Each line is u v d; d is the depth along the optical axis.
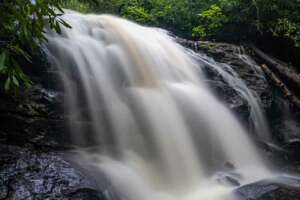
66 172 4.44
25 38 4.50
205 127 7.00
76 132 5.66
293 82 9.79
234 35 11.02
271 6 10.66
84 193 4.20
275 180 6.04
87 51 6.93
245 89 8.66
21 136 5.23
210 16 10.97
